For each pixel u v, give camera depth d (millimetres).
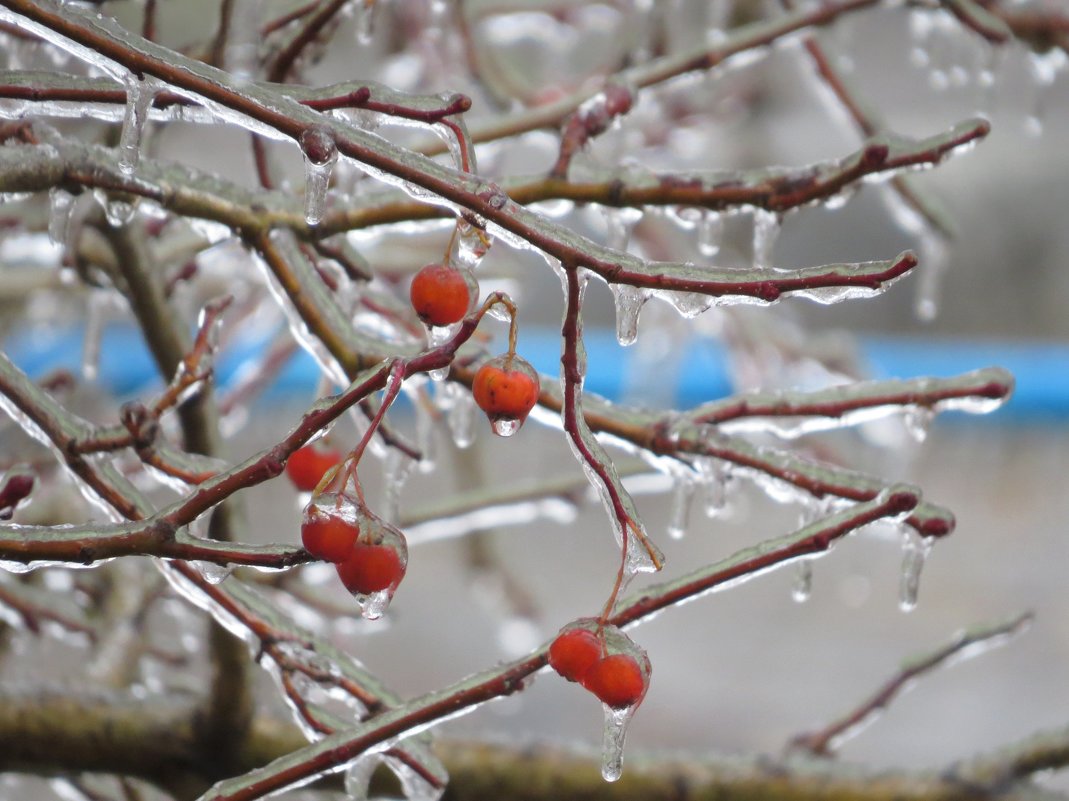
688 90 1292
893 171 727
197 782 787
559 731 2010
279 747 784
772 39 797
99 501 712
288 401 1748
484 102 1008
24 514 945
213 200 734
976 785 782
